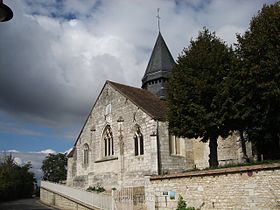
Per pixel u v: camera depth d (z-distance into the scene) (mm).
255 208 16672
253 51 22234
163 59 46500
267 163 17719
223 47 27484
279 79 20828
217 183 18484
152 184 22203
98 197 27469
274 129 25719
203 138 27312
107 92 40031
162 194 21422
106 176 37438
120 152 35969
